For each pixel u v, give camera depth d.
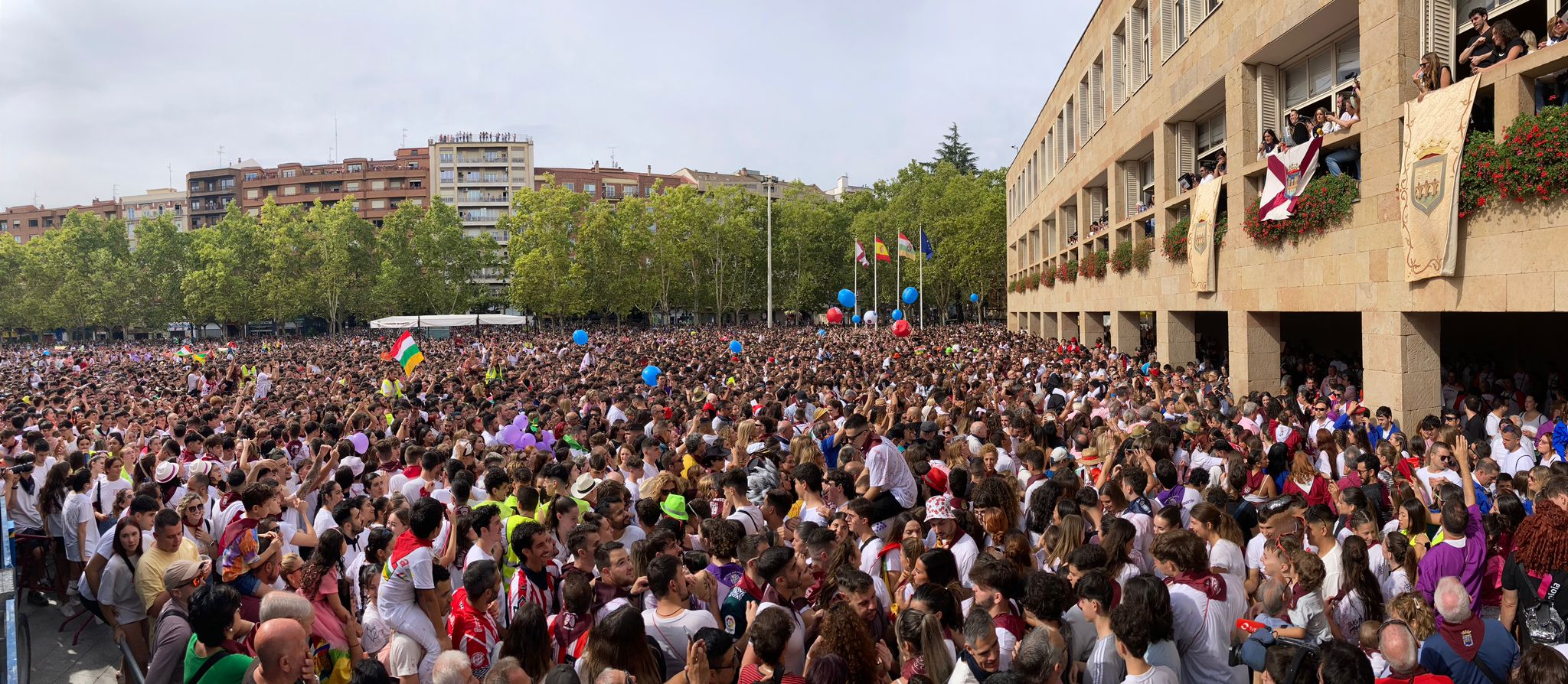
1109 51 25.23
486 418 12.59
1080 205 30.19
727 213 81.25
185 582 5.48
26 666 6.11
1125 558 5.66
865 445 8.06
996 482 6.66
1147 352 24.33
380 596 5.38
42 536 8.55
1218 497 6.86
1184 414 12.46
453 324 62.81
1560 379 15.09
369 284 83.00
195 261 84.62
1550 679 3.90
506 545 6.63
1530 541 5.16
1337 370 16.81
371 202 114.44
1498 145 9.88
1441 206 10.70
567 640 5.21
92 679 6.94
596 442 9.41
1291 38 14.77
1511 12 11.44
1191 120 20.19
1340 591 5.23
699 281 82.12
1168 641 4.30
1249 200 16.20
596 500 7.48
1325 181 13.49
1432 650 4.58
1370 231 12.58
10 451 10.74
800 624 4.97
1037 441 9.80
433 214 84.94
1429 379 12.05
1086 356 24.33
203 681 4.63
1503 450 9.59
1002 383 17.28
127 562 6.44
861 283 83.12
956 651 4.75
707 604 5.56
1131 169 24.86
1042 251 39.88
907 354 27.06
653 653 4.77
